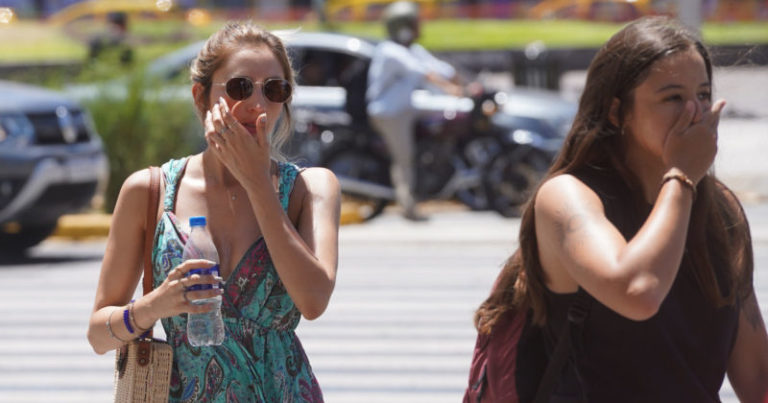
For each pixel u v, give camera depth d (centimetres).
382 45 4744
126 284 1155
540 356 1085
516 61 7269
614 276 948
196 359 1113
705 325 1048
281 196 1148
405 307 3231
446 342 2828
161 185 1150
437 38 13425
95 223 4738
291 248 1080
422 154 4947
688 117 1006
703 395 1041
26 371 2619
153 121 5112
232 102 1116
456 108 4956
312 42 5112
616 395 1028
